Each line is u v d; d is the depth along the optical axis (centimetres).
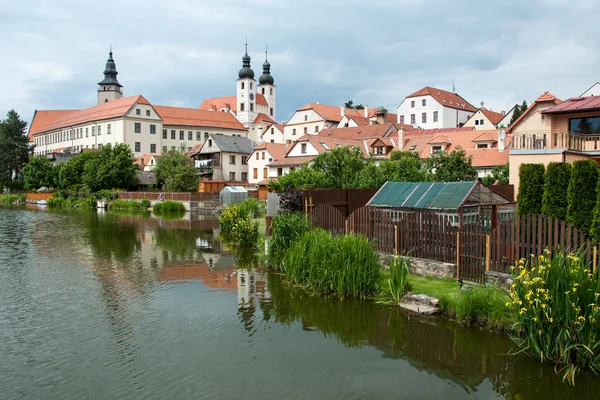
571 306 934
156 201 6328
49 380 937
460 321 1202
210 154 8225
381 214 1727
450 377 944
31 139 13588
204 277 1823
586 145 2519
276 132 11025
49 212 5775
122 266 2064
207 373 964
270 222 2395
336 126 10244
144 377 947
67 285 1711
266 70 15238
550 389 888
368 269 1488
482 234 1359
